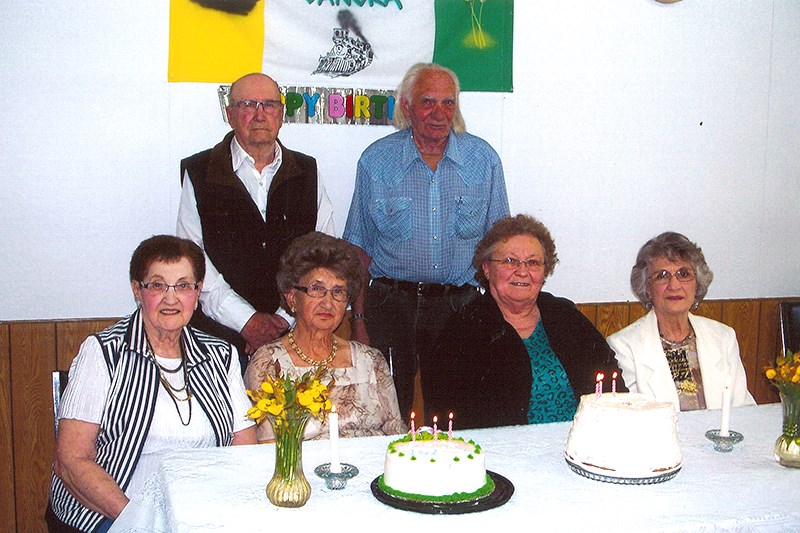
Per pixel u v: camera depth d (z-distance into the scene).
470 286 3.01
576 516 1.46
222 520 1.42
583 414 1.68
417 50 3.27
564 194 3.56
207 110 3.10
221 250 2.68
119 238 3.09
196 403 1.93
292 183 2.77
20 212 2.97
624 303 3.68
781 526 1.50
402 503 1.48
